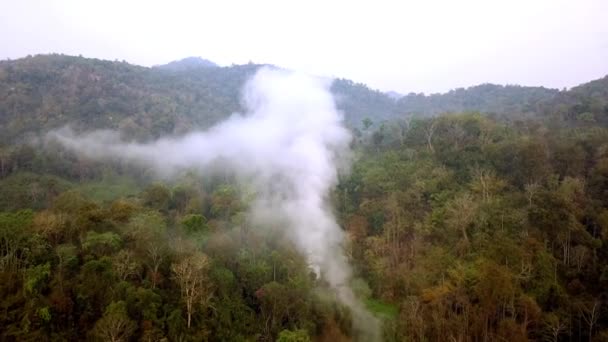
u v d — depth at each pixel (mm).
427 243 55875
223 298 42406
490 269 41875
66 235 41531
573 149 62312
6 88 128875
